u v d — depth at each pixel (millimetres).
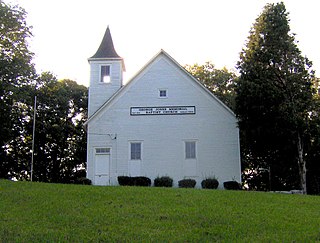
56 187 19500
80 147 50844
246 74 30234
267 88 28516
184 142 31047
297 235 11945
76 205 15344
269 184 42094
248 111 29297
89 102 33781
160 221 13195
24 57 37719
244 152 39594
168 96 31844
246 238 11500
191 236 11555
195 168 30594
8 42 36875
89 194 17562
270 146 30375
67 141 51188
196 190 19953
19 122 46938
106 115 31781
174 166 30703
